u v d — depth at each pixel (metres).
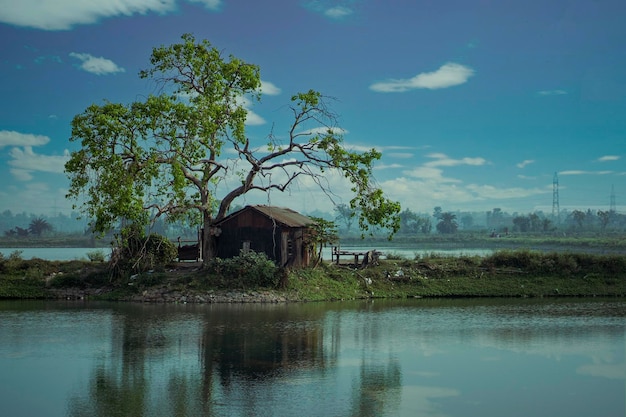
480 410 15.30
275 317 29.33
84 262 40.28
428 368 19.44
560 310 33.03
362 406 15.45
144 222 35.28
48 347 21.97
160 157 35.28
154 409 15.06
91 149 33.97
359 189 37.75
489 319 29.56
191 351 21.44
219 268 36.50
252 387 17.06
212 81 38.69
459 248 111.31
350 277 40.53
